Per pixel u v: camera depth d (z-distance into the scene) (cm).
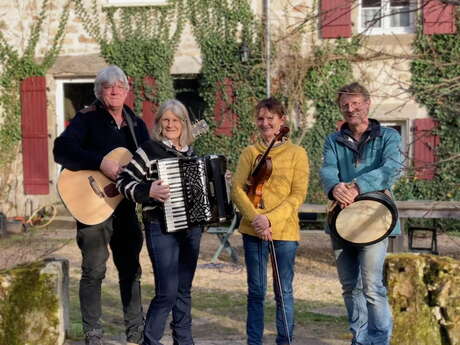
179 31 1162
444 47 1083
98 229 438
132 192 405
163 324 418
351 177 421
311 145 1140
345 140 422
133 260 461
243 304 623
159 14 1162
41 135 1187
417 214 732
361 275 413
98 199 441
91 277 440
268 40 1109
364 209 407
